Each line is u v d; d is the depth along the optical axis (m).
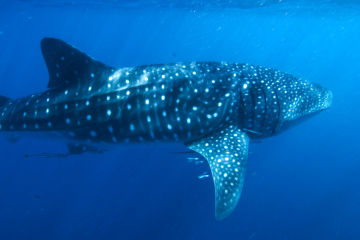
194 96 4.52
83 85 4.82
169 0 25.09
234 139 4.42
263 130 4.86
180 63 4.78
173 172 17.36
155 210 16.22
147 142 4.78
